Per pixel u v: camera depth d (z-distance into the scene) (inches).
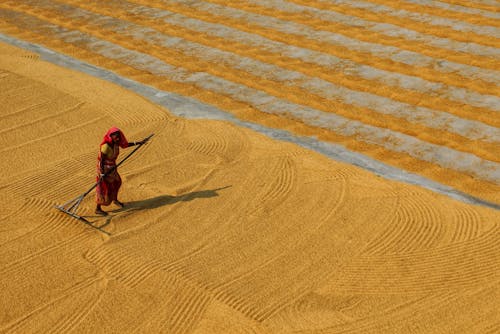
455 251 371.9
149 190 444.1
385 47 722.2
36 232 395.9
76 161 484.4
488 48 705.0
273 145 514.0
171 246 380.2
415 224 398.6
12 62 699.4
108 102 596.7
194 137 526.9
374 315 322.0
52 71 676.1
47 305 333.7
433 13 805.9
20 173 465.4
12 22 842.8
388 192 437.7
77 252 376.5
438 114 580.4
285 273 355.3
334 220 404.8
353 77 658.8
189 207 422.6
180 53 733.9
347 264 362.6
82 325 320.2
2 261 368.2
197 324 318.3
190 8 869.2
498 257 365.7
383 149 525.0
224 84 655.1
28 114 569.3
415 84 637.9
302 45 738.2
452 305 328.5
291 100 617.3
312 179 456.4
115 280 351.3
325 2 863.1
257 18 823.7
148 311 327.6
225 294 336.2
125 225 403.5
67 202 427.2
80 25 827.4
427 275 352.2
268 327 312.3
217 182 453.4
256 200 429.1
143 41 771.4
